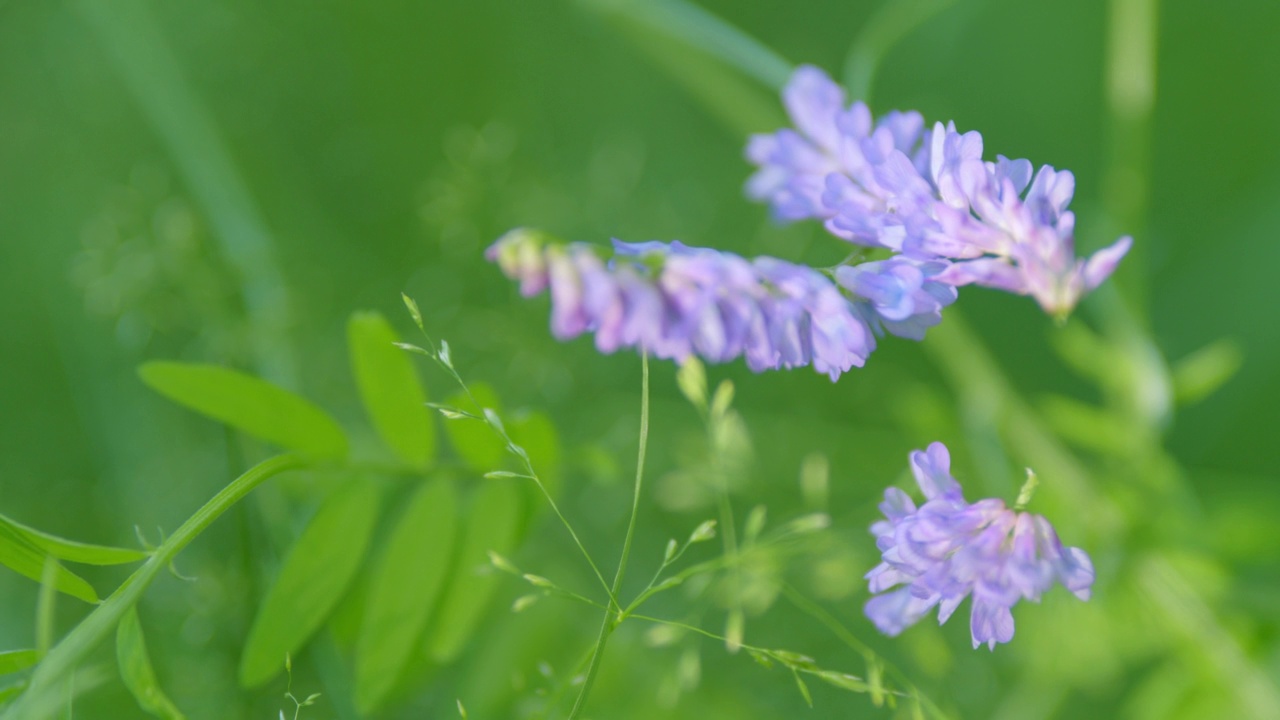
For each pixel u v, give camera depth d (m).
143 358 0.55
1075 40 0.67
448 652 0.48
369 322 0.46
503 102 0.63
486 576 0.47
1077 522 0.53
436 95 0.62
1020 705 0.53
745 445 0.50
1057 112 0.67
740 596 0.48
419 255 0.58
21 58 0.58
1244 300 0.62
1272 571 0.53
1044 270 0.43
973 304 0.62
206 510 0.44
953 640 0.54
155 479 0.54
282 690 0.50
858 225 0.43
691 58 0.55
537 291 0.42
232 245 0.54
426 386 0.56
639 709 0.51
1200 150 0.65
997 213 0.43
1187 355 0.61
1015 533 0.42
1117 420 0.53
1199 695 0.52
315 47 0.61
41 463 0.56
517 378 0.56
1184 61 0.67
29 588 0.53
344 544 0.46
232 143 0.57
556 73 0.65
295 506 0.50
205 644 0.50
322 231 0.58
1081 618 0.52
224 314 0.54
